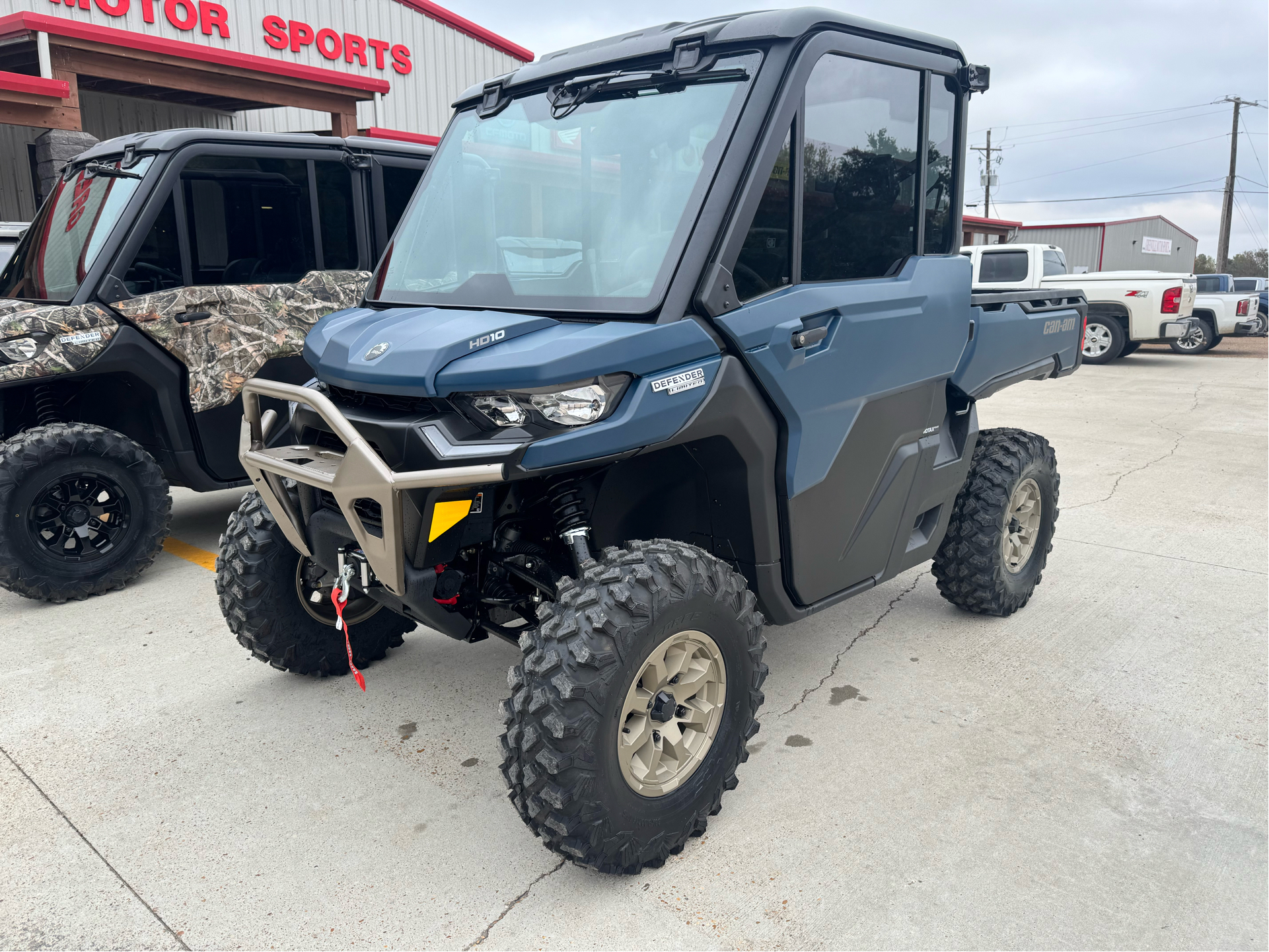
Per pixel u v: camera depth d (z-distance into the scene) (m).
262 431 2.98
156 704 3.55
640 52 2.81
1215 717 3.42
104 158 5.46
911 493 3.51
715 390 2.55
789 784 2.97
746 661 2.70
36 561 4.49
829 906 2.39
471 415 2.33
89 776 3.04
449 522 2.42
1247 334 22.75
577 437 2.28
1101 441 9.12
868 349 3.04
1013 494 4.21
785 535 2.94
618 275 2.61
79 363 4.61
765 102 2.61
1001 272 14.62
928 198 3.33
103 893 2.46
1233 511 6.43
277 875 2.54
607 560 2.48
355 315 2.99
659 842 2.50
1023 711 3.48
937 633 4.25
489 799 2.91
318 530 2.75
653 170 2.68
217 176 5.18
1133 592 4.80
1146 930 2.30
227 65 11.56
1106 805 2.85
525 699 2.30
